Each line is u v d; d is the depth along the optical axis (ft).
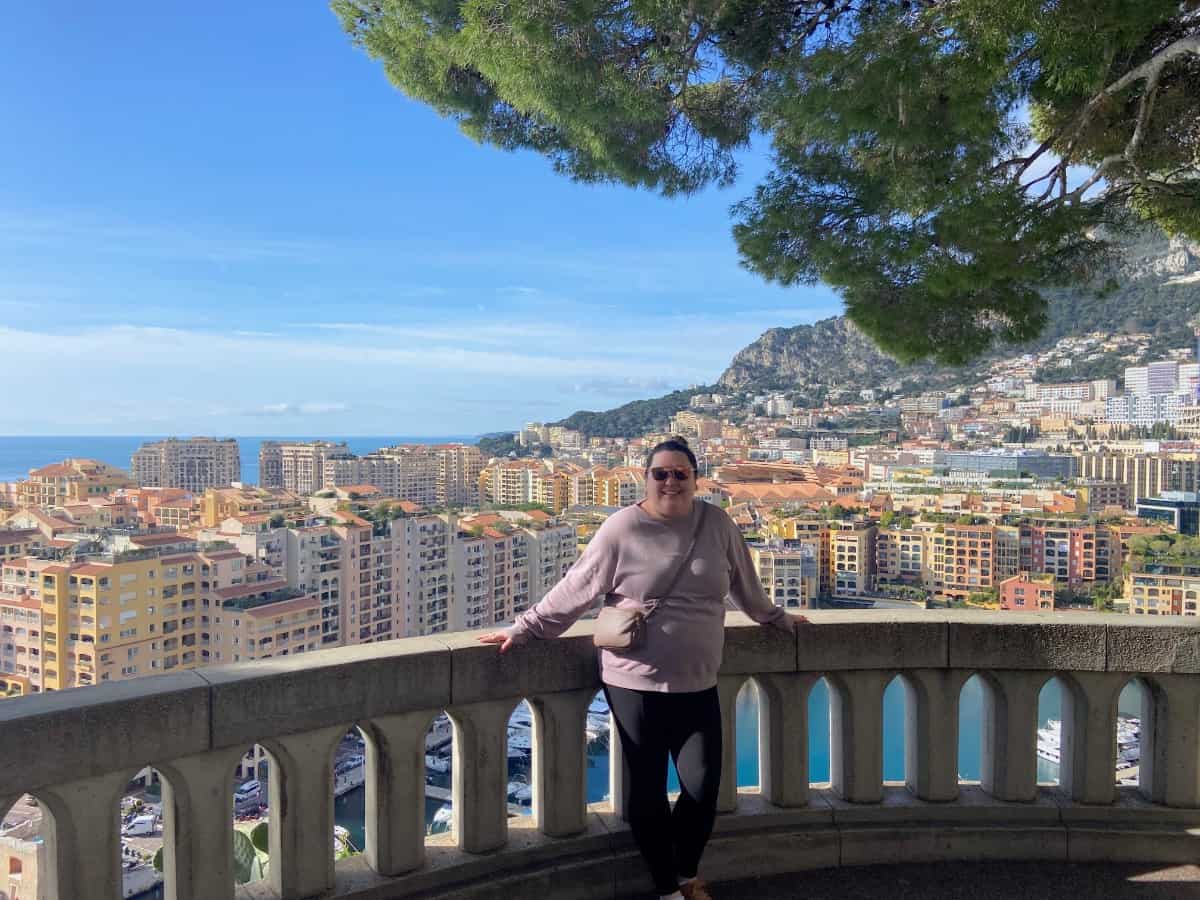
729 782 11.16
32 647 185.57
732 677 11.12
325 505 339.36
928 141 13.61
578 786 10.44
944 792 11.53
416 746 9.53
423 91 19.98
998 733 11.57
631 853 10.43
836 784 11.76
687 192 19.65
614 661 9.47
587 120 16.42
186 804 8.20
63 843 7.49
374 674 9.11
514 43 14.80
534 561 337.52
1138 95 15.98
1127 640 11.19
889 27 13.17
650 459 9.42
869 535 327.67
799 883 10.71
